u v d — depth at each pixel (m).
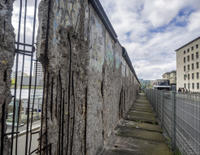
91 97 2.00
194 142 1.96
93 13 2.10
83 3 1.73
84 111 1.76
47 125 1.07
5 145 0.79
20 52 0.92
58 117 1.22
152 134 3.65
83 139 1.73
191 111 2.08
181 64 29.45
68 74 1.40
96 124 2.21
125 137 3.39
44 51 1.05
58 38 1.22
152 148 2.80
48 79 1.10
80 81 1.66
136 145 2.93
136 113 6.77
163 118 4.35
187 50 27.23
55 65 1.17
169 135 3.38
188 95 2.22
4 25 0.78
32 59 1.00
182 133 2.45
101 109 2.50
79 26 1.62
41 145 1.05
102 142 2.53
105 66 2.81
